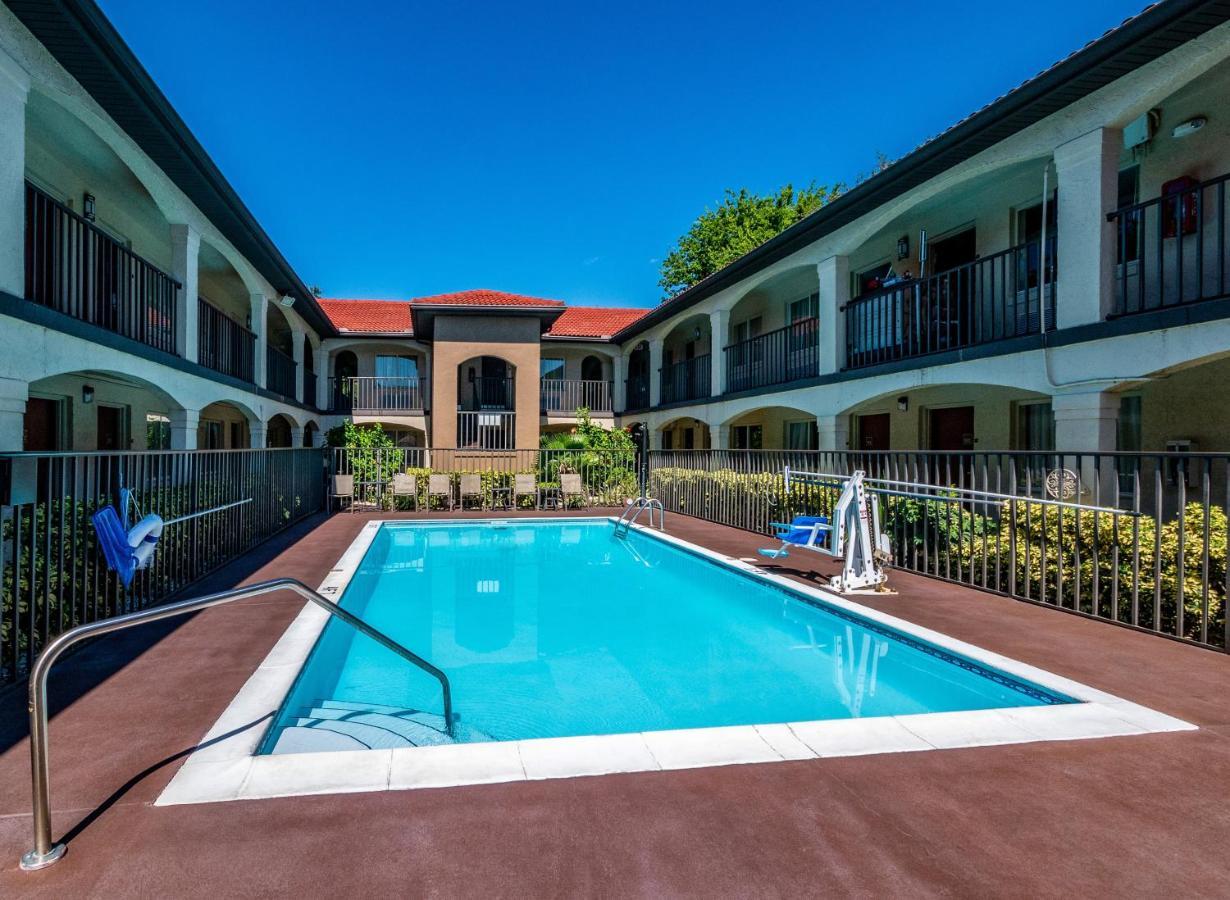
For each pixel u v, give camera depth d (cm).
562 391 2275
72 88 625
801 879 207
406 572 912
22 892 196
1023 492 896
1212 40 561
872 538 663
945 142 782
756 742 305
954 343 1055
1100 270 661
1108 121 650
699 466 1338
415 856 216
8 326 538
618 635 627
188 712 333
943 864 215
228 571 723
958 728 322
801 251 1180
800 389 1183
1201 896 201
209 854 215
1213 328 559
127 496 484
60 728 313
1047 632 492
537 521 1272
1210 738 313
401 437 2291
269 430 2095
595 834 230
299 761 279
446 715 420
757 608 720
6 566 394
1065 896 201
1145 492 802
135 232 1080
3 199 531
